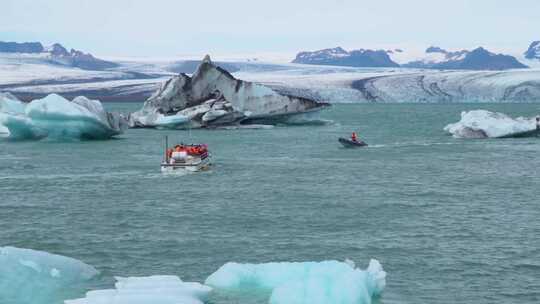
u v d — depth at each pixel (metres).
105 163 82.12
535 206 51.56
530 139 115.00
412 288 31.19
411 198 55.38
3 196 57.09
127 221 46.06
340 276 28.25
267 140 118.12
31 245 39.53
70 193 58.66
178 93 151.50
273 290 28.03
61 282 30.06
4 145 106.81
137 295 26.64
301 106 158.62
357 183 64.31
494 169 74.75
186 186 62.62
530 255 36.84
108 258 36.50
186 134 132.12
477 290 31.02
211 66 153.38
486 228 43.47
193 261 35.84
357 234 41.91
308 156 90.50
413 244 39.31
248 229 43.41
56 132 113.94
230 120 147.12
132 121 150.50
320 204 52.53
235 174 71.44
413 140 117.75
